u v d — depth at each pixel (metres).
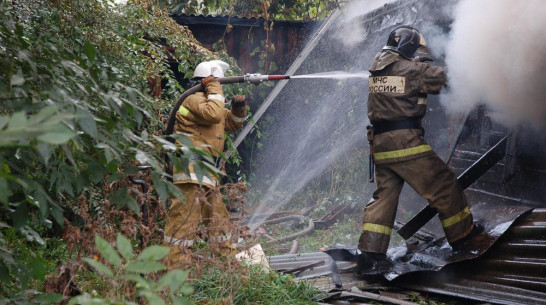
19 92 2.08
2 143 1.26
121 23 5.68
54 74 2.33
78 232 2.89
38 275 2.44
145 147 2.50
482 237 4.67
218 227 3.39
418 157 4.66
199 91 4.66
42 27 4.40
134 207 2.32
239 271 3.69
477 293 4.29
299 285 4.39
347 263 5.31
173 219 4.37
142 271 1.49
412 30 4.77
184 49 6.50
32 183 1.97
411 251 5.16
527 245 4.45
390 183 4.82
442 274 4.62
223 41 8.56
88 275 3.63
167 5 8.92
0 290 2.56
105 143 2.22
